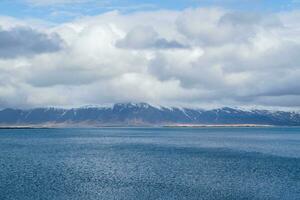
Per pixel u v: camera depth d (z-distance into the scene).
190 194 62.91
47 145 191.62
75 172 87.69
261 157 124.88
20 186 69.06
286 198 59.94
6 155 131.75
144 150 157.38
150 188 67.81
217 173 86.06
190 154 136.88
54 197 60.62
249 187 68.50
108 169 93.31
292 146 182.50
